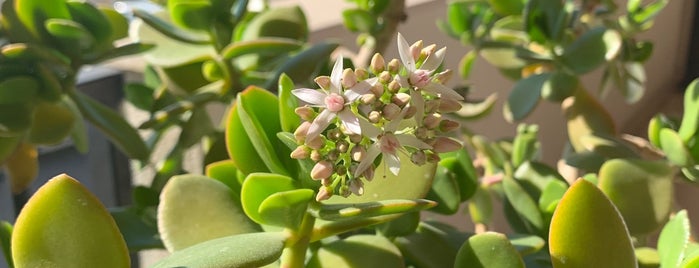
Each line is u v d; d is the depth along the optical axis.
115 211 0.35
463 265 0.29
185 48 0.39
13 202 0.43
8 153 0.35
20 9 0.35
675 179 0.36
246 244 0.27
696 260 0.27
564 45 0.42
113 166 0.44
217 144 0.37
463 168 0.34
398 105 0.26
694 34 0.95
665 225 0.33
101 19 0.35
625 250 0.28
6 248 0.30
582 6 0.45
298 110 0.26
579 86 0.43
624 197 0.34
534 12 0.41
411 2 0.58
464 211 0.50
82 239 0.27
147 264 0.45
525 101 0.41
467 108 0.44
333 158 0.27
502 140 0.48
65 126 0.36
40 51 0.34
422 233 0.32
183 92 0.40
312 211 0.28
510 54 0.49
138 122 0.45
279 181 0.28
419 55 0.27
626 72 0.46
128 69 0.44
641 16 0.46
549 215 0.33
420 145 0.27
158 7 0.45
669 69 0.95
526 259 0.33
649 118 0.91
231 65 0.38
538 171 0.37
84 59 0.36
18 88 0.34
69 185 0.27
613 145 0.38
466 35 0.48
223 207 0.31
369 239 0.31
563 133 0.78
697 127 0.35
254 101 0.29
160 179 0.38
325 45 0.36
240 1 0.37
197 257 0.26
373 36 0.42
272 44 0.35
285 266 0.29
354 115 0.26
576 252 0.28
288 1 0.61
